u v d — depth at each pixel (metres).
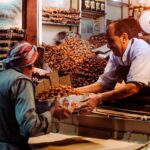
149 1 5.12
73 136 2.66
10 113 2.05
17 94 2.02
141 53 2.71
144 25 4.00
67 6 6.34
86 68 4.37
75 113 2.49
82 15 6.57
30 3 5.05
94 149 2.34
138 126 2.46
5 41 4.16
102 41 5.71
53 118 2.28
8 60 2.14
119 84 3.17
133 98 2.94
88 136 2.65
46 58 4.72
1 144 2.06
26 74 2.14
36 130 2.03
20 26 4.99
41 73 3.70
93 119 2.63
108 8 7.33
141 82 2.64
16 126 2.07
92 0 6.62
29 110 2.00
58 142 2.51
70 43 5.28
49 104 2.31
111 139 2.55
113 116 2.60
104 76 3.12
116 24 2.81
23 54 2.10
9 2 4.86
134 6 5.33
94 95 2.57
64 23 5.75
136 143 2.42
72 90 2.74
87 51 5.12
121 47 2.81
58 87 2.76
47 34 5.88
